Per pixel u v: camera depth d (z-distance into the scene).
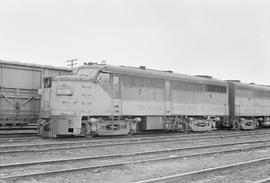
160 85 23.23
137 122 22.17
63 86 18.88
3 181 7.96
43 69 22.33
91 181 8.48
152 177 9.07
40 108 20.05
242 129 31.00
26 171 9.45
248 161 11.34
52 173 8.83
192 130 25.84
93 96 19.58
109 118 20.45
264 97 34.03
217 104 28.03
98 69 20.00
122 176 9.14
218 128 31.12
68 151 13.54
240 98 30.61
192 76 26.27
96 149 14.41
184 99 24.94
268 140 19.94
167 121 23.84
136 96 21.66
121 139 18.52
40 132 19.23
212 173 9.57
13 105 20.84
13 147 13.88
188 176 8.83
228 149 15.21
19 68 21.17
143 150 14.53
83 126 19.31
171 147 15.86
